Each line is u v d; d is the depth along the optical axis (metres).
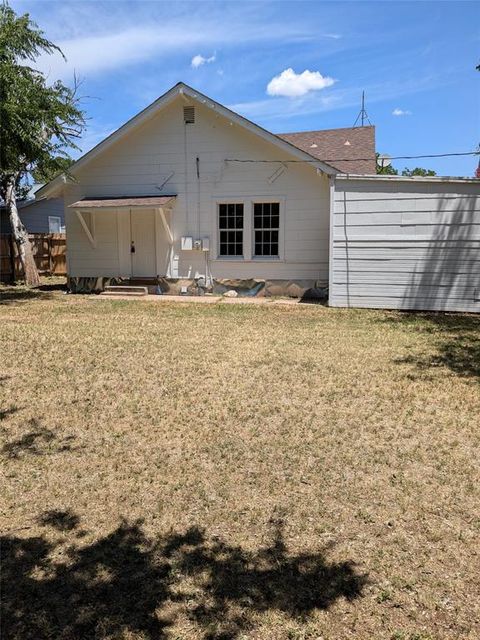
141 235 14.77
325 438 4.41
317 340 8.35
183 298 13.80
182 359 7.04
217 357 7.16
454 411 5.09
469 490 3.56
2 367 6.59
